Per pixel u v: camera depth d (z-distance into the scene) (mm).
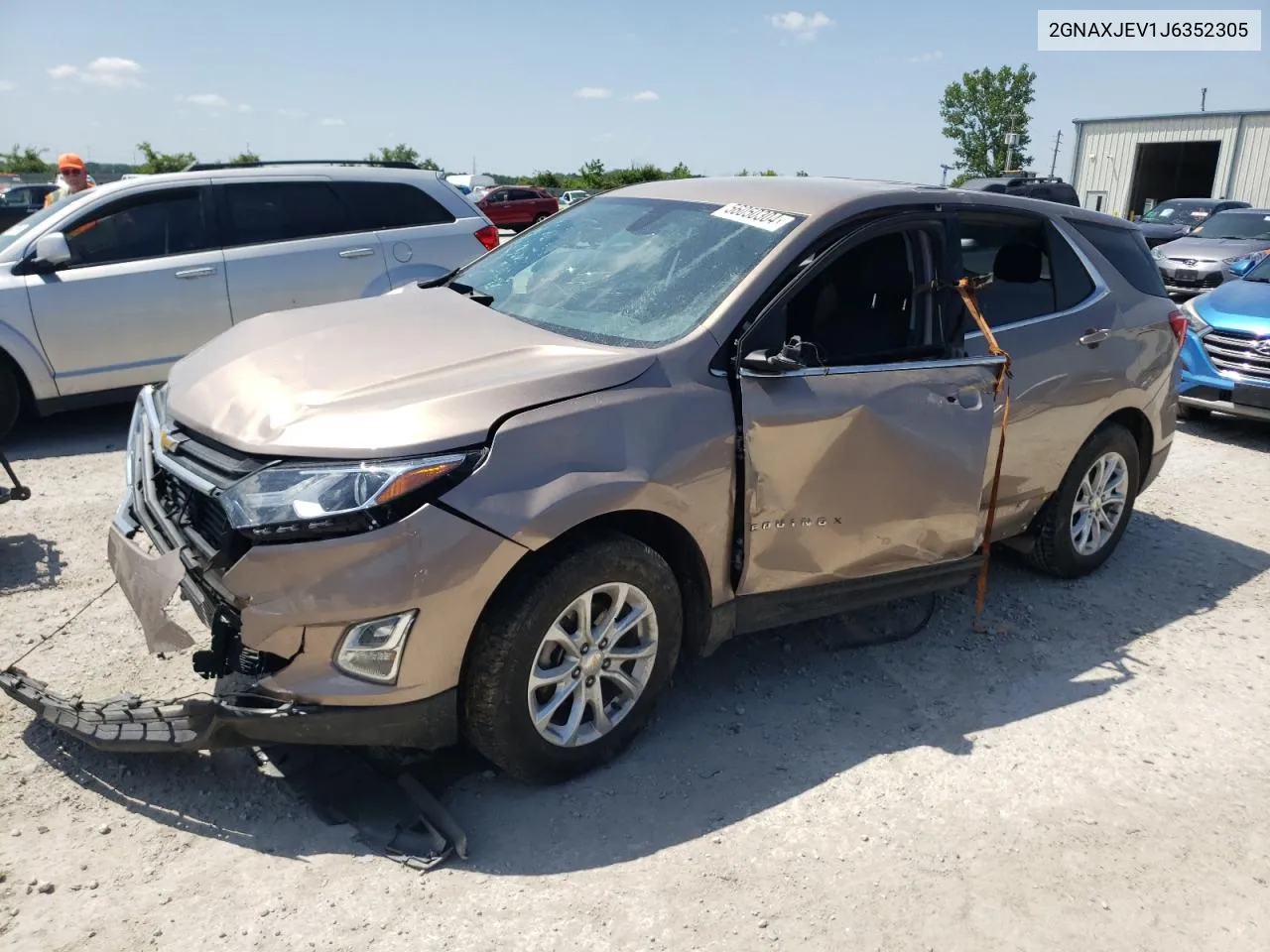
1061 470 4590
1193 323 8148
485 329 3518
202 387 3248
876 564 3742
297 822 2902
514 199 36438
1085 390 4512
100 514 5320
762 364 3252
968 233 4137
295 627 2680
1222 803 3299
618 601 3086
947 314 3875
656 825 3004
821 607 3682
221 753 3174
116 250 6844
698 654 3445
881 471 3555
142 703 2971
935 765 3412
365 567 2643
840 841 2990
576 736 3146
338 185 7543
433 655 2764
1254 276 9102
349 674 2734
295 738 2742
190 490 3004
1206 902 2836
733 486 3264
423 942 2494
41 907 2525
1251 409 7699
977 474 3828
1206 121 34594
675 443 3086
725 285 3459
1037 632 4465
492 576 2768
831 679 3941
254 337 3574
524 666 2895
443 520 2689
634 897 2701
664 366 3178
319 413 2857
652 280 3658
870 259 3732
